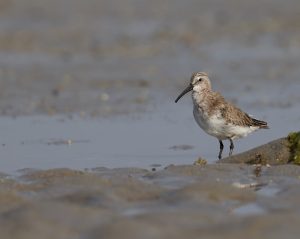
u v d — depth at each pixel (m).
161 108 25.33
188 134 21.91
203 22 40.16
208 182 14.51
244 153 17.92
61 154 19.55
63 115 24.44
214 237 11.21
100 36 37.31
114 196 13.93
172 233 11.48
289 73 30.19
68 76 30.14
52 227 11.97
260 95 26.92
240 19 40.50
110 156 19.28
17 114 24.61
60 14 41.31
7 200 13.80
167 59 33.41
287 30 38.09
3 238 11.54
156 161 18.69
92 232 11.73
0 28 38.22
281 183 15.27
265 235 11.27
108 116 24.27
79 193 13.96
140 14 42.16
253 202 13.71
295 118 23.42
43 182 15.32
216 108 19.22
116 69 31.53
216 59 33.22
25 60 33.03
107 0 44.78
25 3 42.97
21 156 19.33
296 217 12.09
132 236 11.38
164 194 14.14
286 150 17.64
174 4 44.41
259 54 33.84
